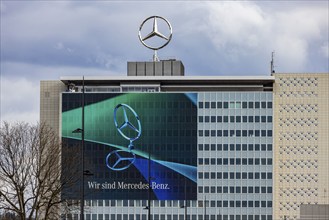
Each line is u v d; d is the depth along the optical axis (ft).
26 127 421.59
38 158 402.72
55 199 428.15
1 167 384.47
